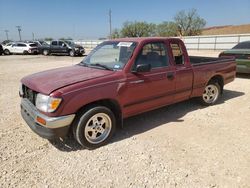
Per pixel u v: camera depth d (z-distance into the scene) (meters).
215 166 3.14
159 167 3.13
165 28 60.81
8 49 27.33
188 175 2.96
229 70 5.91
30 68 13.65
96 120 3.63
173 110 5.36
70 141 3.88
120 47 4.25
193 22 59.12
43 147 3.69
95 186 2.78
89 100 3.41
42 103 3.25
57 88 3.25
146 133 4.17
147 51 4.15
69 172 3.05
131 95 3.91
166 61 4.45
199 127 4.40
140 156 3.40
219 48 27.92
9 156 3.41
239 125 4.47
